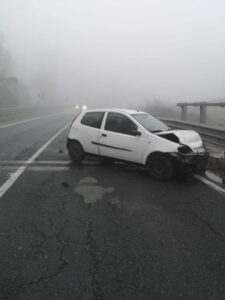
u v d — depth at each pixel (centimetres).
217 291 311
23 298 293
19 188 620
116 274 334
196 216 499
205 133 1062
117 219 479
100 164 859
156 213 508
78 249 384
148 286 316
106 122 816
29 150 1045
